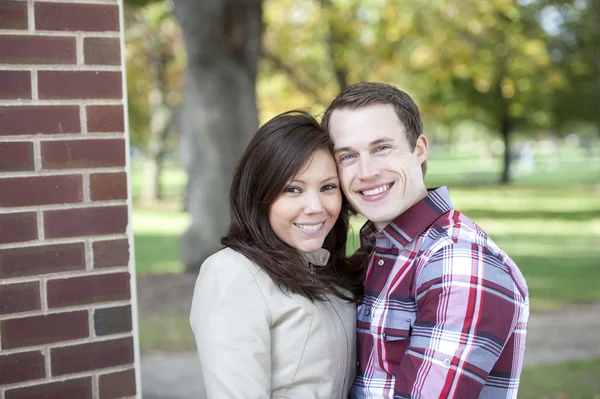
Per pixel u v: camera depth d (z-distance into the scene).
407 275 1.74
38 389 1.82
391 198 1.79
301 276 1.75
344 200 2.01
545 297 7.63
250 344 1.66
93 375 1.87
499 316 1.56
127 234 1.90
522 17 13.76
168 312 7.09
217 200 8.73
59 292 1.83
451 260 1.62
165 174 42.41
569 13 16.89
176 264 10.02
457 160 56.88
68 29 1.81
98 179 1.86
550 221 15.42
